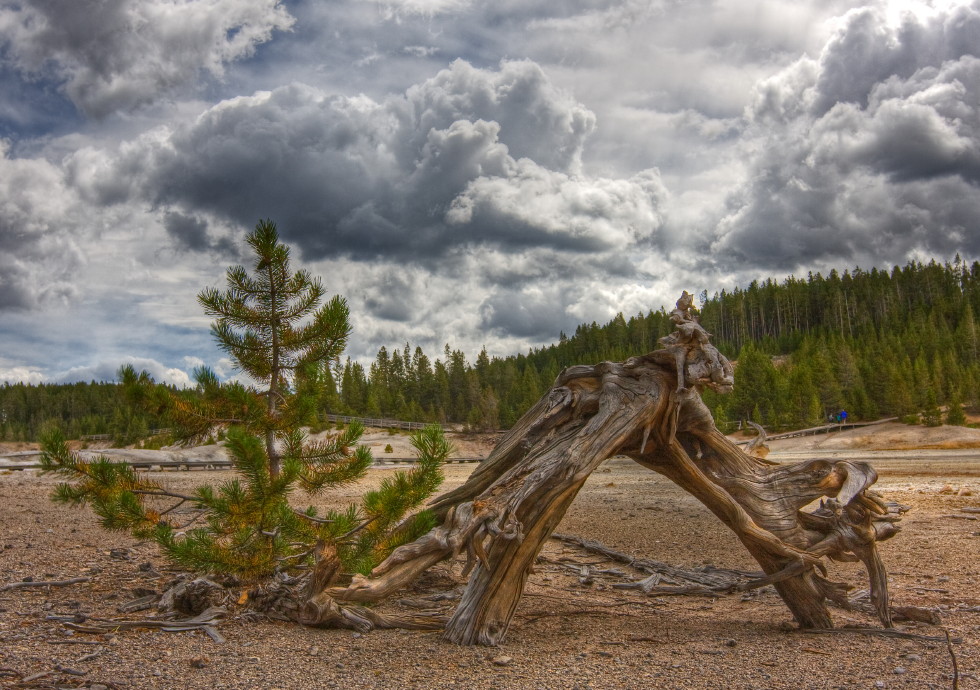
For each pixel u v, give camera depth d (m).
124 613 6.74
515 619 7.22
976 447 51.88
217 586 7.10
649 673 5.35
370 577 5.88
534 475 6.27
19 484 22.94
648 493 22.19
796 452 55.41
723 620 7.43
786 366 94.06
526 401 84.00
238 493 6.97
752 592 8.98
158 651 5.56
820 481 7.07
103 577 8.41
